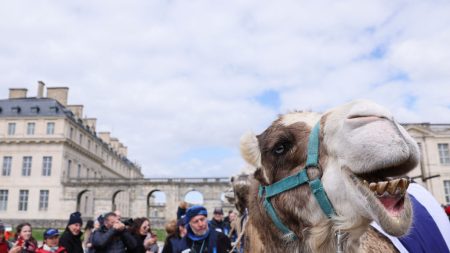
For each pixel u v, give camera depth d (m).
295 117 3.45
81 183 65.56
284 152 3.25
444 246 3.72
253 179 4.07
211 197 60.72
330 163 2.86
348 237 2.86
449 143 44.91
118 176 107.38
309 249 3.08
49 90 75.88
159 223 58.16
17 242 8.34
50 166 67.25
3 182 67.19
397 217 2.30
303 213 3.08
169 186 62.19
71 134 72.50
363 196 2.45
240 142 3.79
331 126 2.86
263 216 3.57
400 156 2.32
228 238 6.38
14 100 72.12
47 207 65.81
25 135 68.38
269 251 3.50
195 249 6.19
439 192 43.78
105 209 63.56
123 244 7.93
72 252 8.75
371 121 2.48
